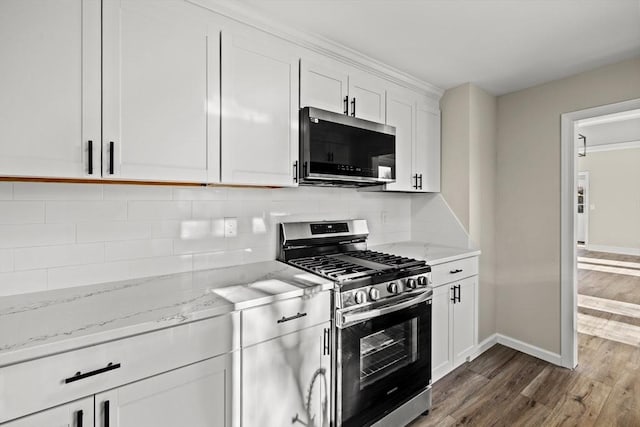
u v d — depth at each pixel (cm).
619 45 207
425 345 208
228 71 161
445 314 238
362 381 178
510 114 289
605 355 276
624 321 348
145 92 137
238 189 201
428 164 274
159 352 116
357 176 206
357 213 268
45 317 115
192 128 150
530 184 277
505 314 296
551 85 264
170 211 177
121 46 131
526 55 221
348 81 214
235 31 163
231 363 133
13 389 92
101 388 105
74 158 122
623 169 729
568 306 257
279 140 180
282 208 222
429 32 191
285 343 150
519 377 244
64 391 99
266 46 175
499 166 297
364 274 179
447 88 280
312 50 196
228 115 161
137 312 121
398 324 191
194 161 151
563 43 204
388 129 225
